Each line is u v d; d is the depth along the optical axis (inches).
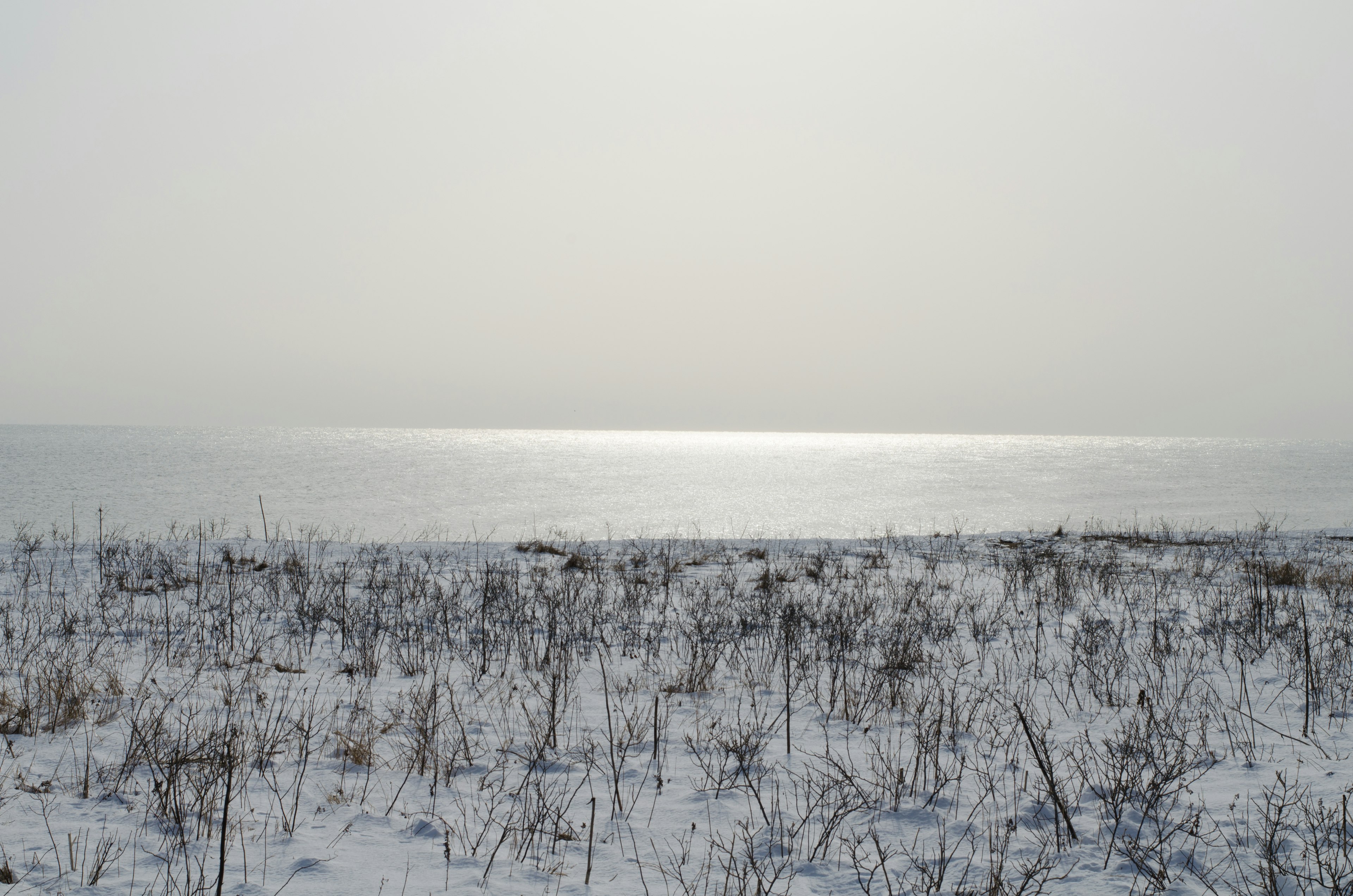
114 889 139.2
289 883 145.4
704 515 1637.6
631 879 151.9
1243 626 410.0
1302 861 155.0
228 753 194.2
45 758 208.4
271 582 517.0
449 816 182.2
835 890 147.8
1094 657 351.6
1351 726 254.2
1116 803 184.4
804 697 298.7
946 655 365.1
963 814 187.0
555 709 249.6
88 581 533.0
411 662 332.5
